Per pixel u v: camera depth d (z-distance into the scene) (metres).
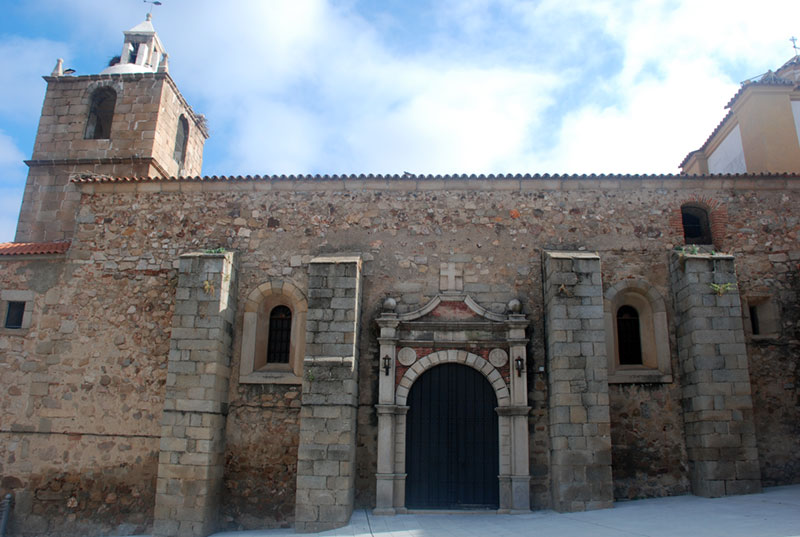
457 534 10.38
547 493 12.73
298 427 13.28
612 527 9.91
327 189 14.86
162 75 19.27
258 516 12.90
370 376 13.50
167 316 14.19
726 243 14.37
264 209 14.80
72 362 14.05
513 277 14.12
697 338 12.81
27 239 17.95
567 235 14.39
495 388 13.27
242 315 14.02
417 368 13.38
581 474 12.08
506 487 12.72
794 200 14.66
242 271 14.36
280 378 13.56
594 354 12.62
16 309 14.68
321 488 11.95
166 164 19.59
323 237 14.53
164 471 12.23
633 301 14.36
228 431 13.32
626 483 12.90
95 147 18.66
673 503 11.87
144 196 15.04
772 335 13.90
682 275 13.46
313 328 12.92
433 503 12.90
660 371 13.55
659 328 13.83
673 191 14.70
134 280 14.48
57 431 13.68
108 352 14.06
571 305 12.87
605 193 14.70
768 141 16.97
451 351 13.49
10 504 13.33
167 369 13.81
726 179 14.57
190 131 21.66
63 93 19.33
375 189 14.80
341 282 13.18
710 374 12.62
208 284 13.18
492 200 14.67
